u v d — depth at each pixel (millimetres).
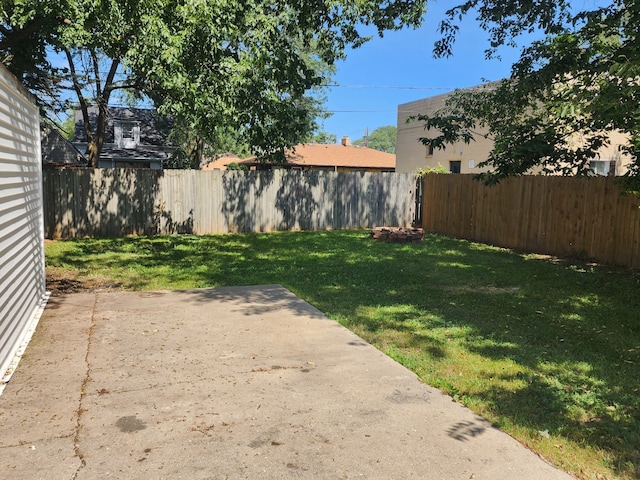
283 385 3359
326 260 8703
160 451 2490
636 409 3100
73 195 11648
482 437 2725
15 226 4055
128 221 12188
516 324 4957
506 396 3266
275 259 8812
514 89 8352
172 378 3436
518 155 7254
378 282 6867
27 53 9711
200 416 2881
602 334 4680
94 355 3854
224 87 8156
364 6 9156
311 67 20828
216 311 5242
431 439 2684
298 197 13898
